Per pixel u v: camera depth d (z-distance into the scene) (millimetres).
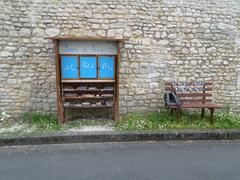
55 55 4520
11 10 4727
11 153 3672
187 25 5258
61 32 4926
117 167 3256
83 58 4762
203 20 5293
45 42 4918
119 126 4598
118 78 4781
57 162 3387
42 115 5086
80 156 3590
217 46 5422
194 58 5395
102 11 4980
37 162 3379
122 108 5352
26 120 4926
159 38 5223
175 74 5395
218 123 4777
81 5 4910
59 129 4441
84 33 4988
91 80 4855
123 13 5039
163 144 4102
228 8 5336
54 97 5121
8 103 4961
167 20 5188
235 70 5562
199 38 5340
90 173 3088
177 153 3734
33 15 4805
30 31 4836
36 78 5004
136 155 3645
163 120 4891
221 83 5562
